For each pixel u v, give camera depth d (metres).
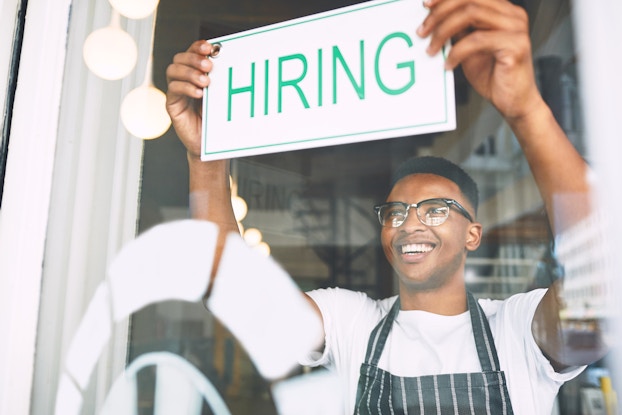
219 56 0.90
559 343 0.86
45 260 0.89
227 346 1.38
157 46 1.18
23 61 0.86
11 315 0.82
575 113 0.72
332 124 0.79
